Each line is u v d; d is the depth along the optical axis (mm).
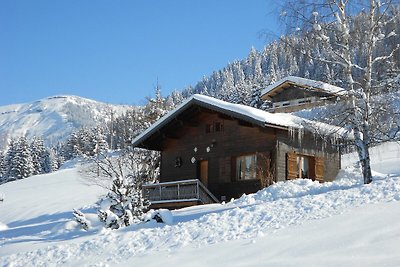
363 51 15797
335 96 16141
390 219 8852
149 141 26406
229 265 8008
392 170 24578
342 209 10750
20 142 82562
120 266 9797
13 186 49438
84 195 35906
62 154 104438
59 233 16500
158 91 37812
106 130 84750
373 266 6441
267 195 16703
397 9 15359
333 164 25359
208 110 24172
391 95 15234
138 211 16797
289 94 38750
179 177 25922
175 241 11078
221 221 11992
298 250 8086
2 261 12781
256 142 23078
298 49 15805
